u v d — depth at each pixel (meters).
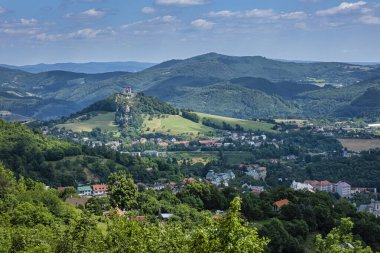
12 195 145.00
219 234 48.06
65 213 140.25
